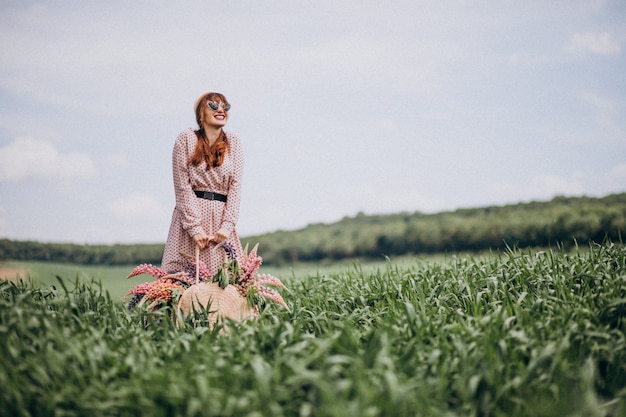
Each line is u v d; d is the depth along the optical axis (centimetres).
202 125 598
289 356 349
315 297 623
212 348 392
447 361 360
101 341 375
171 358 388
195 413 309
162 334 462
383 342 345
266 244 3186
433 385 339
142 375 334
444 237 2755
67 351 355
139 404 316
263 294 552
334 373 319
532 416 337
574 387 356
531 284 523
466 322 439
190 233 575
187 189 582
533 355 358
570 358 376
